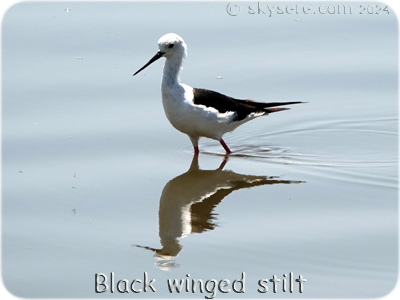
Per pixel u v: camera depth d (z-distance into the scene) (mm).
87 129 13008
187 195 10672
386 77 15594
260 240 9148
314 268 8438
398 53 16578
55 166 11539
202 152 12641
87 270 8430
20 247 8914
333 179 11273
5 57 15852
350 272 8336
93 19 17875
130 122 13398
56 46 16422
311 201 10406
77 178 11109
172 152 12469
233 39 17109
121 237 9266
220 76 15383
